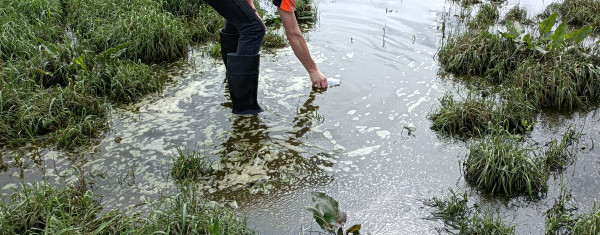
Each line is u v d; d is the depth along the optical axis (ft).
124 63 15.58
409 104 13.41
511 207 9.36
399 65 15.99
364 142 11.57
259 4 22.50
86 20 18.31
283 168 10.59
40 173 10.44
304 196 9.68
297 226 8.84
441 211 9.16
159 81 14.79
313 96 13.85
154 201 9.50
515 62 14.99
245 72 12.17
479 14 20.22
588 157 10.95
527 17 20.77
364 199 9.56
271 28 19.71
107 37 16.88
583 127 12.34
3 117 12.08
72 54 15.24
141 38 16.49
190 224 8.34
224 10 11.46
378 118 12.66
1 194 9.70
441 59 16.22
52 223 8.33
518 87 13.66
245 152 11.16
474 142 11.53
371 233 8.62
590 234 8.13
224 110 13.15
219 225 8.23
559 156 10.90
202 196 9.68
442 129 11.93
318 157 10.98
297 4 20.27
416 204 9.40
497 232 8.45
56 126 12.26
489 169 9.93
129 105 13.52
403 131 12.05
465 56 15.53
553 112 13.20
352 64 16.03
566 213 9.05
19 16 18.01
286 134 11.93
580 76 13.79
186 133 12.00
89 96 13.03
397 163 10.74
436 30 19.25
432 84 14.67
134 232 8.25
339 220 8.34
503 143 10.68
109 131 12.12
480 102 12.48
